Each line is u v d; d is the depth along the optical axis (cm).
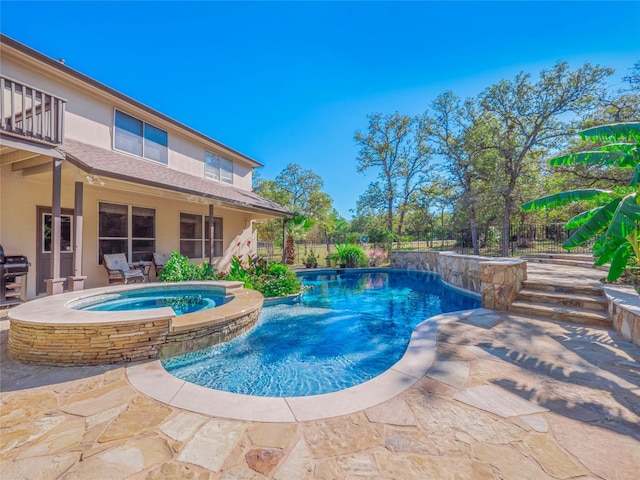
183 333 452
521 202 1766
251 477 198
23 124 568
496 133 1794
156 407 288
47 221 793
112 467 208
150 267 1079
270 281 991
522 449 220
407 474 198
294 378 413
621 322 476
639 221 428
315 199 3020
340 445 230
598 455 213
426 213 2650
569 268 965
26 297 747
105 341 397
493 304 657
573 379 329
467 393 303
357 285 1250
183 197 959
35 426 258
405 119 2331
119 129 967
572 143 1667
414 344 444
